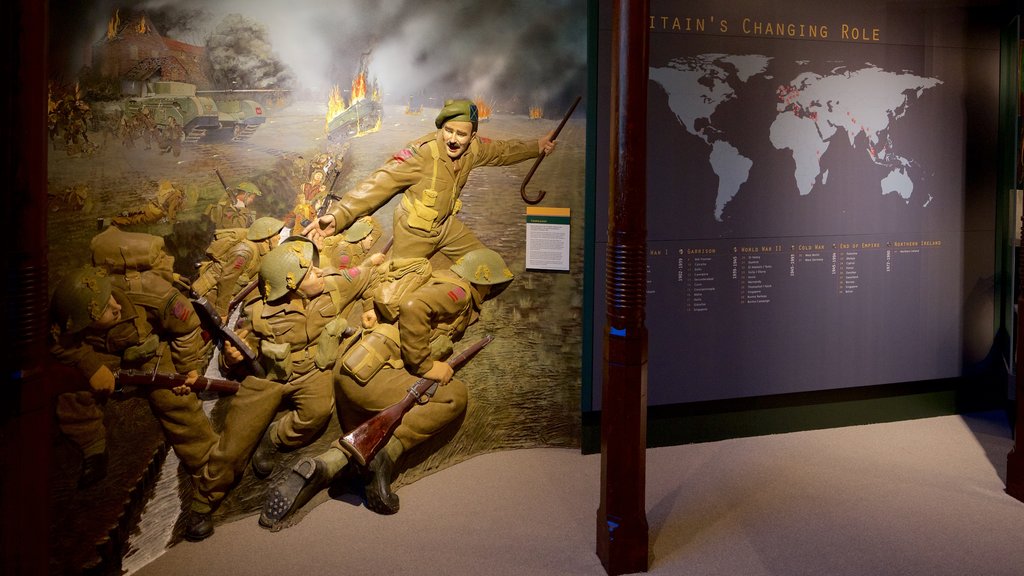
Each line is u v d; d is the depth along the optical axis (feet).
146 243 9.78
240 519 11.36
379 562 10.12
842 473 13.08
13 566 6.22
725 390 14.74
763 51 14.30
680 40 13.84
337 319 11.66
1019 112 15.48
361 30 11.83
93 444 9.31
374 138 12.07
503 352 13.62
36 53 6.22
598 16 13.47
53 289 8.90
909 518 11.28
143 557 10.01
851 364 15.46
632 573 9.77
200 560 10.14
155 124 9.89
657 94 13.82
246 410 10.94
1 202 6.12
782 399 15.28
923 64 15.29
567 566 10.02
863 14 14.87
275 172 11.13
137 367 9.80
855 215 15.17
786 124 14.57
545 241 13.58
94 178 9.31
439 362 12.65
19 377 6.21
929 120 15.46
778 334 14.94
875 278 15.43
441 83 12.54
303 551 10.42
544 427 14.11
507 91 13.07
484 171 13.05
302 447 11.82
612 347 9.71
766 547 10.43
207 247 10.48
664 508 11.71
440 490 12.47
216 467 10.76
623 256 9.59
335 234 11.73
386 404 11.98
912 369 15.85
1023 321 11.94
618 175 9.57
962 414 16.42
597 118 13.64
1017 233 15.69
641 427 9.76
